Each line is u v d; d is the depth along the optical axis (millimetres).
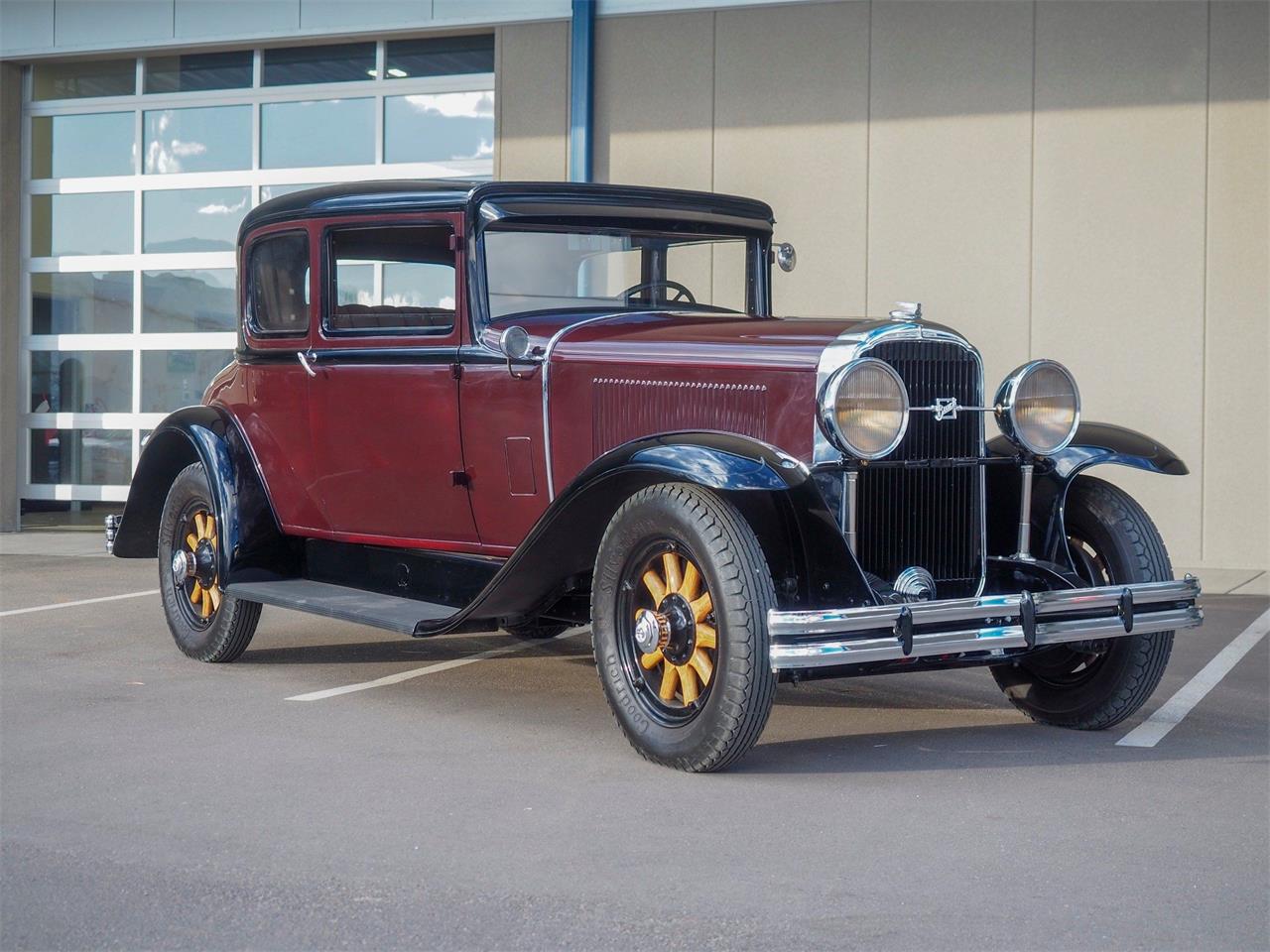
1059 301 8547
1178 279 8352
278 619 6719
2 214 10773
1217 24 8234
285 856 3068
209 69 10484
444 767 3840
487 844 3158
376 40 10039
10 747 4047
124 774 3736
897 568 4043
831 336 3957
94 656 5594
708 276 5211
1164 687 5066
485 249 4648
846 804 3494
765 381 3979
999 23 8586
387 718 4469
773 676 3641
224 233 10461
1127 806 3482
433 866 3006
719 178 9125
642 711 3902
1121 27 8391
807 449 3893
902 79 8766
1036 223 8570
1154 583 4070
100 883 2896
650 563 3936
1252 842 3191
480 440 4602
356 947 2566
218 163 10477
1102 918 2709
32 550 9547
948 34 8672
